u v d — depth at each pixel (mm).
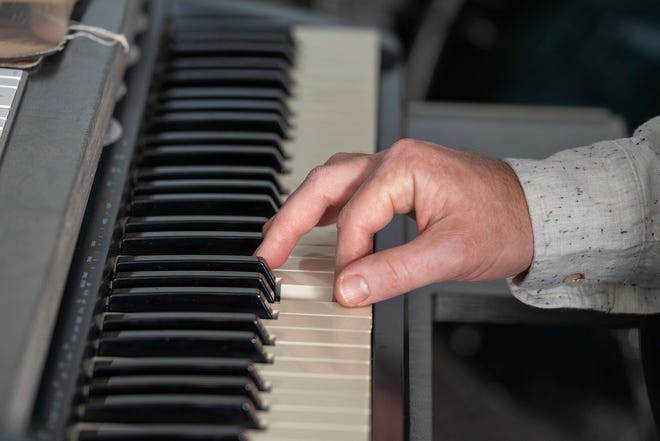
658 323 1002
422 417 941
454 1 1446
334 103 1124
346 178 953
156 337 887
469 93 1477
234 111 1090
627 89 1379
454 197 924
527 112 1183
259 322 903
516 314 1041
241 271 936
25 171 875
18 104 913
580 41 1407
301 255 970
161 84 1114
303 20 1227
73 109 917
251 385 863
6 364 792
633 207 937
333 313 927
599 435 1205
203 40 1172
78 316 885
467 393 1193
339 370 890
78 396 853
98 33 975
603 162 949
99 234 941
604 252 940
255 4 1223
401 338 924
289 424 857
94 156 926
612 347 1167
